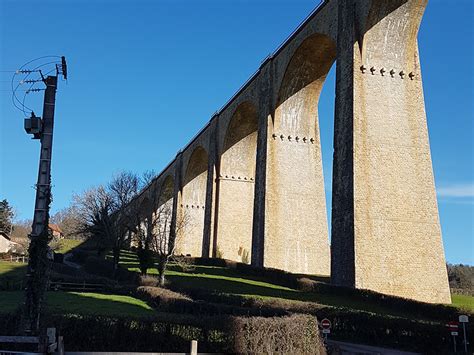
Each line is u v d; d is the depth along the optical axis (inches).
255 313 647.8
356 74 1053.2
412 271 977.5
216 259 1695.4
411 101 1066.7
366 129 1030.4
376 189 1005.2
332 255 1042.7
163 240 1727.4
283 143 1493.6
